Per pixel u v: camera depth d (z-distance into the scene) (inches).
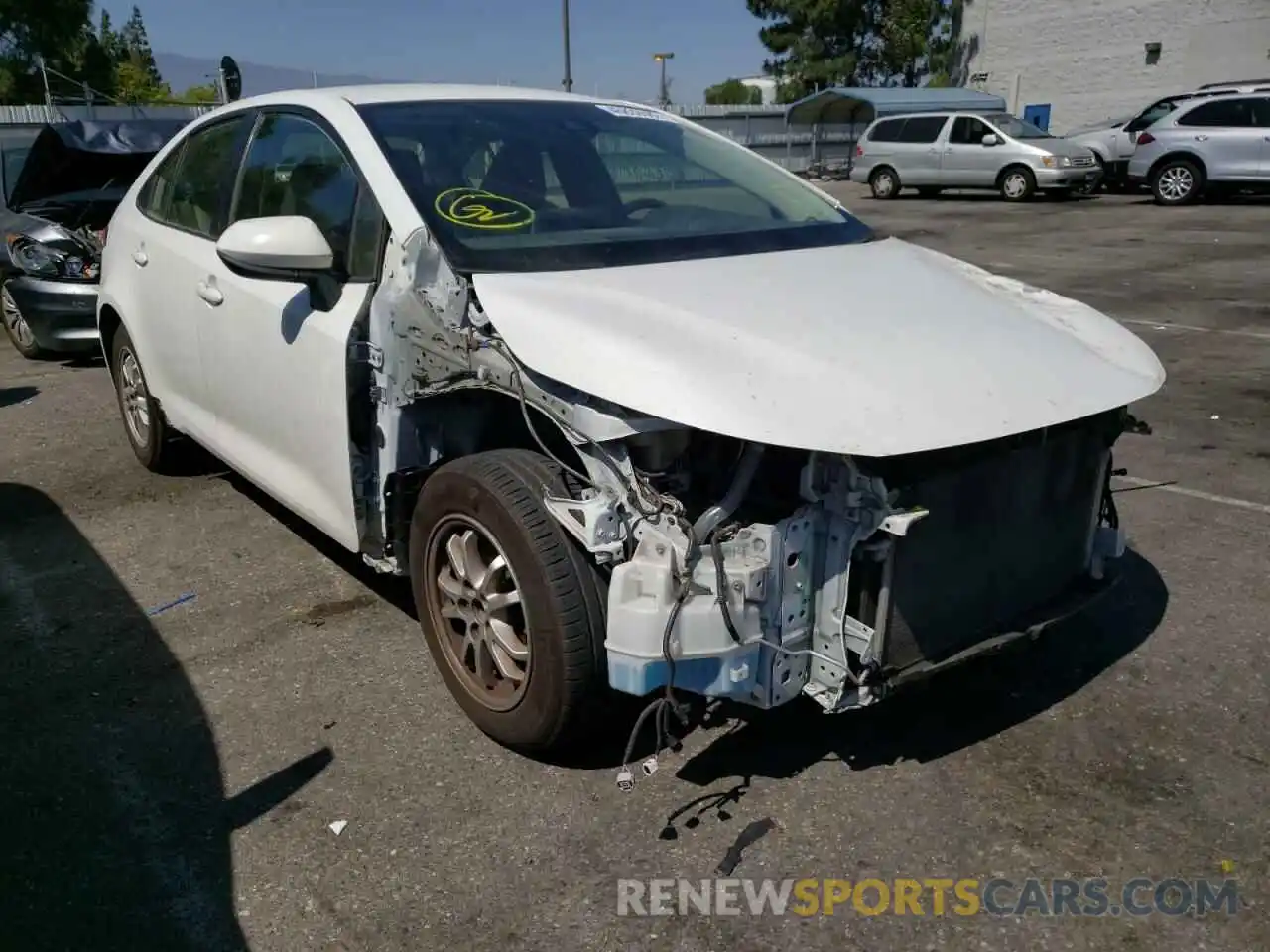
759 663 104.4
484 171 137.2
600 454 103.7
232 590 164.4
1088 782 117.0
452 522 120.3
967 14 1258.0
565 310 111.3
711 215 146.4
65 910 99.0
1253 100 695.1
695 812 112.2
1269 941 95.5
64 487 210.4
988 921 97.8
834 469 101.3
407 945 94.9
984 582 114.4
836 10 1670.8
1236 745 123.3
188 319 170.2
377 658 143.5
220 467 219.9
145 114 839.1
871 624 105.1
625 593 100.5
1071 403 110.4
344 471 134.3
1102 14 1116.5
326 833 109.3
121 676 139.9
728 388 99.7
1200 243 542.6
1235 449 227.5
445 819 111.2
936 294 126.5
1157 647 145.6
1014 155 791.7
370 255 130.3
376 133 138.8
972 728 127.1
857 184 1049.5
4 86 1219.9
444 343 118.7
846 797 114.7
